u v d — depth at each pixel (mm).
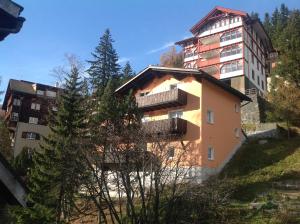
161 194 17109
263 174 27312
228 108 34312
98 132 19672
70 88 28234
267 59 66000
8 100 59688
